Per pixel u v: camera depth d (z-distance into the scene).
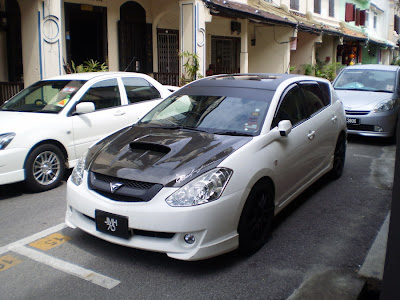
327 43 22.14
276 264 3.79
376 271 3.64
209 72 14.82
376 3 33.00
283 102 4.69
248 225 3.79
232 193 3.55
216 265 3.75
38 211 5.12
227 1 13.92
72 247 4.10
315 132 5.18
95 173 3.85
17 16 10.48
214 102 4.75
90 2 11.64
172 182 3.45
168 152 3.87
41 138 5.73
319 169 5.54
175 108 4.95
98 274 3.59
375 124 8.95
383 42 31.53
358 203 5.48
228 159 3.66
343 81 10.60
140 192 3.48
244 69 14.93
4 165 5.35
